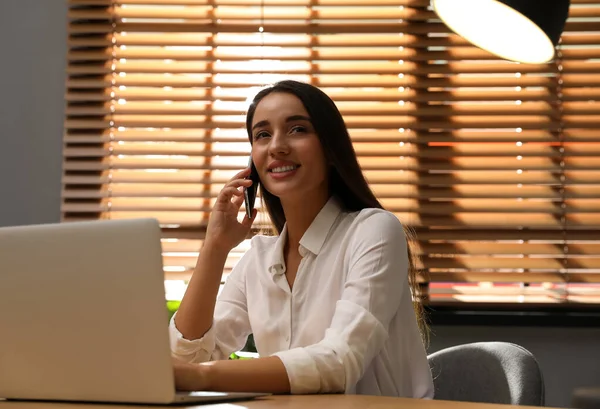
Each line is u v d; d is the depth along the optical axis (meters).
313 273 1.86
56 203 3.28
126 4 3.29
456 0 2.51
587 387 3.12
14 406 1.19
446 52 3.27
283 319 1.86
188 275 3.19
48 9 3.33
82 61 3.29
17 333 1.24
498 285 3.25
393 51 3.28
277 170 1.90
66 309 1.20
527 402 1.83
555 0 2.21
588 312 3.15
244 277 2.05
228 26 3.29
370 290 1.68
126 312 1.15
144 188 3.25
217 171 3.28
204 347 1.82
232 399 1.26
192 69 3.25
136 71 3.25
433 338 3.17
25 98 3.31
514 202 3.25
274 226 2.12
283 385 1.44
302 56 3.26
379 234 1.76
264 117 1.92
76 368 1.20
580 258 3.24
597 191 3.25
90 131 3.27
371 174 3.25
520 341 3.16
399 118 3.27
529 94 3.27
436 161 3.26
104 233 1.16
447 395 2.01
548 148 3.27
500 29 2.52
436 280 3.19
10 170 3.29
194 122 3.26
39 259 1.21
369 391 1.77
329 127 1.90
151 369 1.15
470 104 3.29
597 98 3.26
